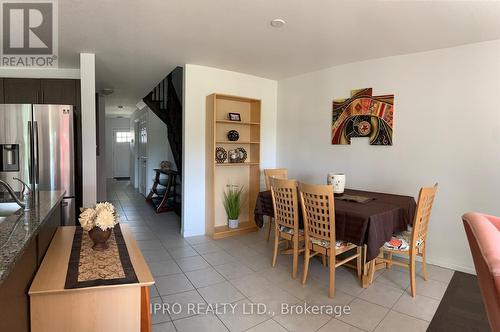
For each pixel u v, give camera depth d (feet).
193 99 13.25
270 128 15.81
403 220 9.09
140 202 21.83
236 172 14.99
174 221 16.42
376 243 7.77
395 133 11.28
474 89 9.60
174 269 10.02
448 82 10.08
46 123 11.43
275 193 9.98
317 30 8.95
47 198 7.19
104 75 15.01
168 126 16.25
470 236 4.07
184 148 13.29
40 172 11.41
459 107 9.89
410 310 7.70
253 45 10.37
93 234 5.67
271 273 9.78
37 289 4.19
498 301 3.22
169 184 18.60
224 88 13.99
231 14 7.93
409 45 10.06
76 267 4.92
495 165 9.31
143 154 24.84
